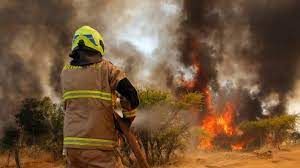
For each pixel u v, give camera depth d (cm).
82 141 295
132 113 301
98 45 314
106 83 302
